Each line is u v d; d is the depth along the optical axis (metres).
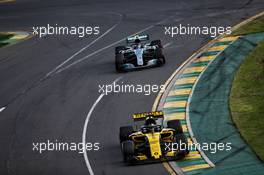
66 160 91.12
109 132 100.06
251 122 95.81
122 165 85.81
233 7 175.12
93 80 128.62
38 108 116.75
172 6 190.12
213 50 136.88
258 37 140.88
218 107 104.12
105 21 185.38
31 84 133.50
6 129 108.38
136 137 85.88
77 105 114.94
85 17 196.00
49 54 158.00
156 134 85.38
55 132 103.50
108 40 163.12
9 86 134.50
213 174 79.00
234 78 117.38
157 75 125.06
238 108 102.44
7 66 152.25
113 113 108.25
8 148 99.38
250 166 80.38
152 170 82.06
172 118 101.75
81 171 86.31
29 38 180.00
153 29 165.88
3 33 192.38
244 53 131.38
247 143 88.38
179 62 131.75
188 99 109.75
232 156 84.38
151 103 110.56
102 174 84.19
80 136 100.19
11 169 90.69
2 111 118.12
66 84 129.38
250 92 109.31
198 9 180.00
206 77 120.00
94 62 144.00
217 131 94.00
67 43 166.88
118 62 129.75
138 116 87.81
